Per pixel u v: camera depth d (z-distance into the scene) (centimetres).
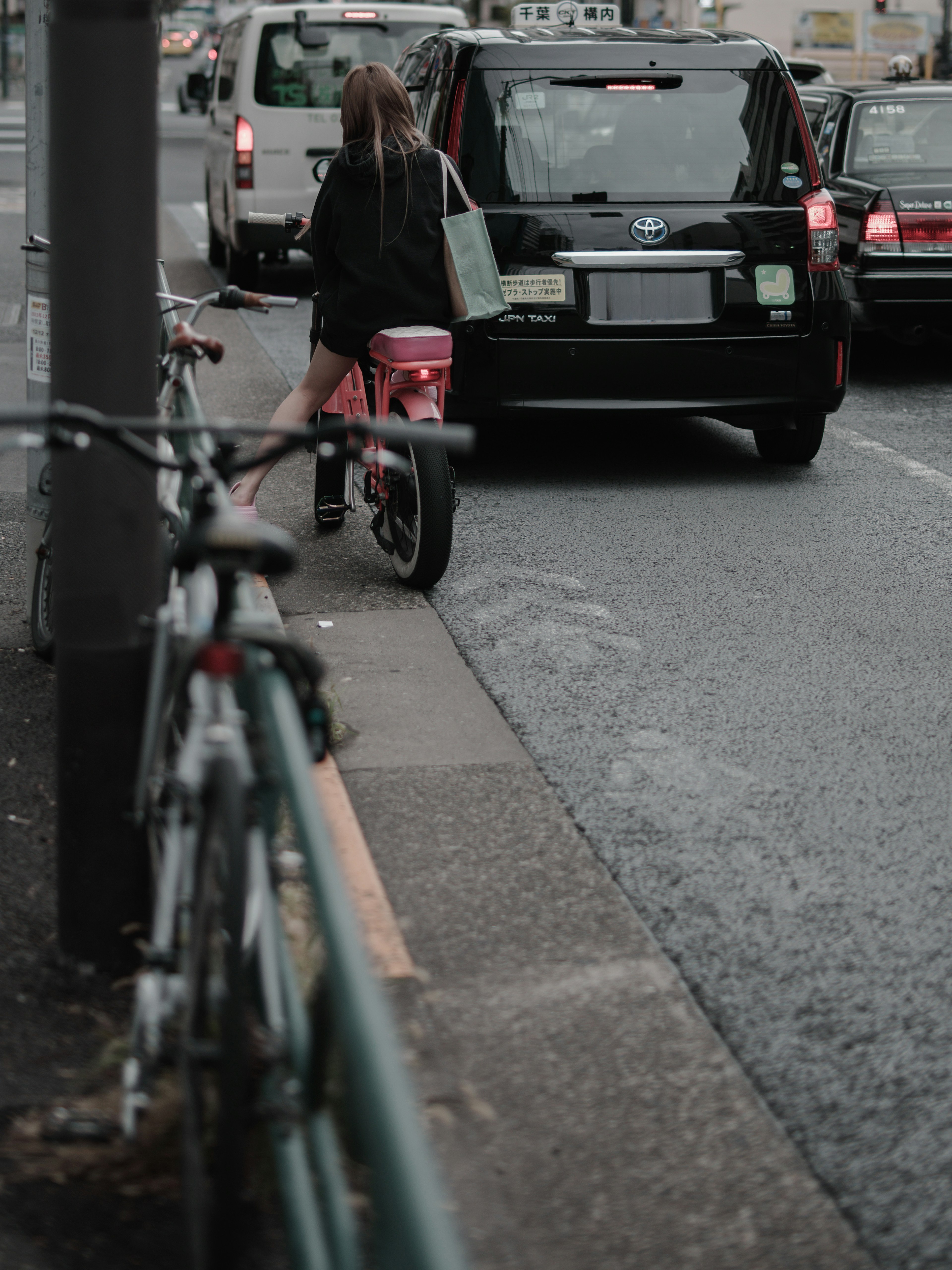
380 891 412
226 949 254
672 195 852
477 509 834
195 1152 269
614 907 416
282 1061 263
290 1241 254
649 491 875
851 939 402
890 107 1316
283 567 273
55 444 279
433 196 688
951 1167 313
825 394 874
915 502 852
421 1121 304
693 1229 294
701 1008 369
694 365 854
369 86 688
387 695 565
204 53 8269
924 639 630
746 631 639
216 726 283
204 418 396
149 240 348
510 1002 369
